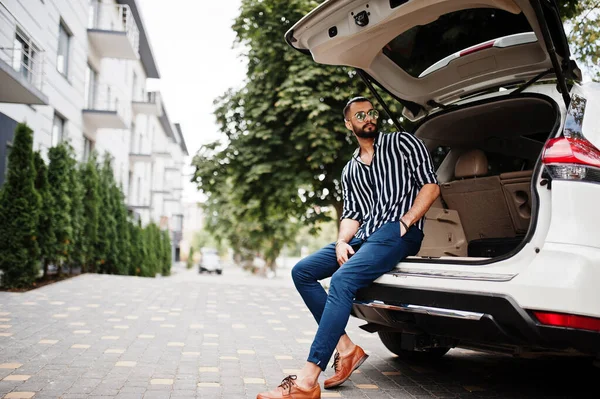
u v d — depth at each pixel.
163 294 8.00
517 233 4.03
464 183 4.07
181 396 2.99
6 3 11.45
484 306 2.62
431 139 4.04
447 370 3.82
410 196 3.33
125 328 5.09
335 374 3.31
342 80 10.78
